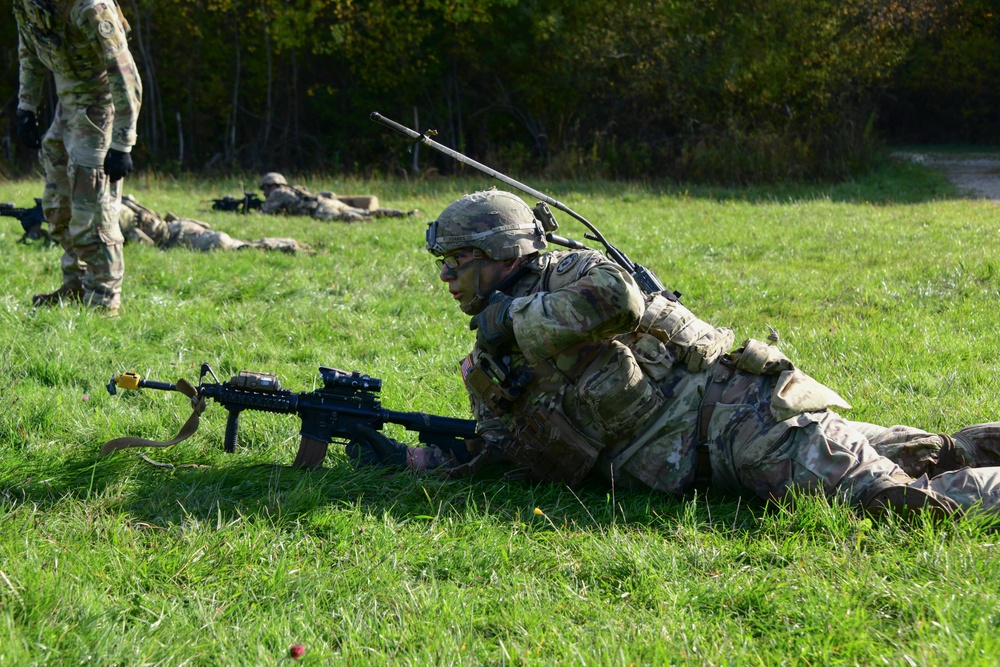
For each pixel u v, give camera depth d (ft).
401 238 52.65
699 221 63.46
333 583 14.24
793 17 110.32
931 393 24.38
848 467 15.80
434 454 18.75
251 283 37.29
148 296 34.73
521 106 129.08
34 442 19.77
